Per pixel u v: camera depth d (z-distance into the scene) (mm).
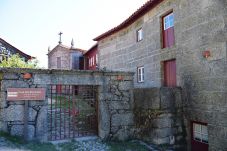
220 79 6766
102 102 7199
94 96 7723
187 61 8148
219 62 6816
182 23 8453
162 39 9953
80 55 24250
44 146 6004
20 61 14633
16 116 6180
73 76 6828
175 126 7664
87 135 7492
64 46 24500
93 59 20938
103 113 7176
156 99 7379
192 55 7902
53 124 8836
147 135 7586
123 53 13547
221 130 6691
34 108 6359
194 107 7719
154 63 10336
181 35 8500
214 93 6957
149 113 7586
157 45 10133
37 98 6363
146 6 10438
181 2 8539
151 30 10664
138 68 12016
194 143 7957
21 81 6266
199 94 7531
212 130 7004
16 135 6117
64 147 6223
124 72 7535
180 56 8539
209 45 7184
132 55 12508
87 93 8234
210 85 7109
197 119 7578
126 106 7539
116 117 7367
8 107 6129
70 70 6742
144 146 7074
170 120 7566
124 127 7457
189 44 8062
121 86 7512
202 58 7453
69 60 23750
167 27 9766
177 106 7852
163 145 7281
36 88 6379
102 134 7109
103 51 16156
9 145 5492
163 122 7387
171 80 9414
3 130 6020
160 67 9844
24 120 6191
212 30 7082
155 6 10289
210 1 7184
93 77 7102
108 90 7305
